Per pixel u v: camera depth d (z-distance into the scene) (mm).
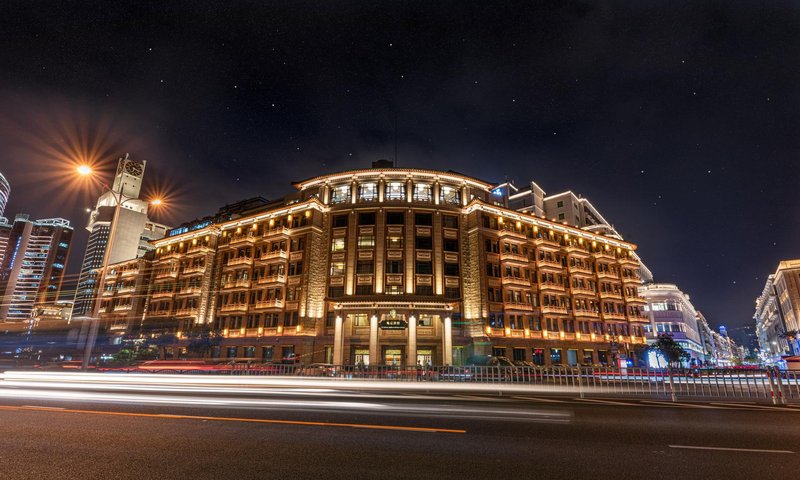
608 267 59281
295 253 49625
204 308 54781
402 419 9797
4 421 9180
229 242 56312
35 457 6359
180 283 58750
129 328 62094
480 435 8031
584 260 57875
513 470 5809
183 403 12516
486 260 48562
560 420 9984
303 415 10273
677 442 7641
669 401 15461
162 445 7090
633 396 17344
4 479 5367
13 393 15109
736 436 8258
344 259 48031
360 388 20875
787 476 5648
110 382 21906
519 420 9844
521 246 52375
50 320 98375
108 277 70562
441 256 47531
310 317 46438
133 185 137875
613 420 10094
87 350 23469
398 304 42406
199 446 7020
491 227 50750
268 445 7105
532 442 7500
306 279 47344
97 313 24422
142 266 65375
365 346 44406
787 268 70625
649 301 77438
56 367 41062
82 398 13633
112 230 26000
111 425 8789
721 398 16641
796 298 68500
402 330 43594
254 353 47688
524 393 18375
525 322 48406
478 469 5840
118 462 6102
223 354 49625
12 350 96062
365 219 49156
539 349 48375
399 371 25531
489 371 25000
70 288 182625
